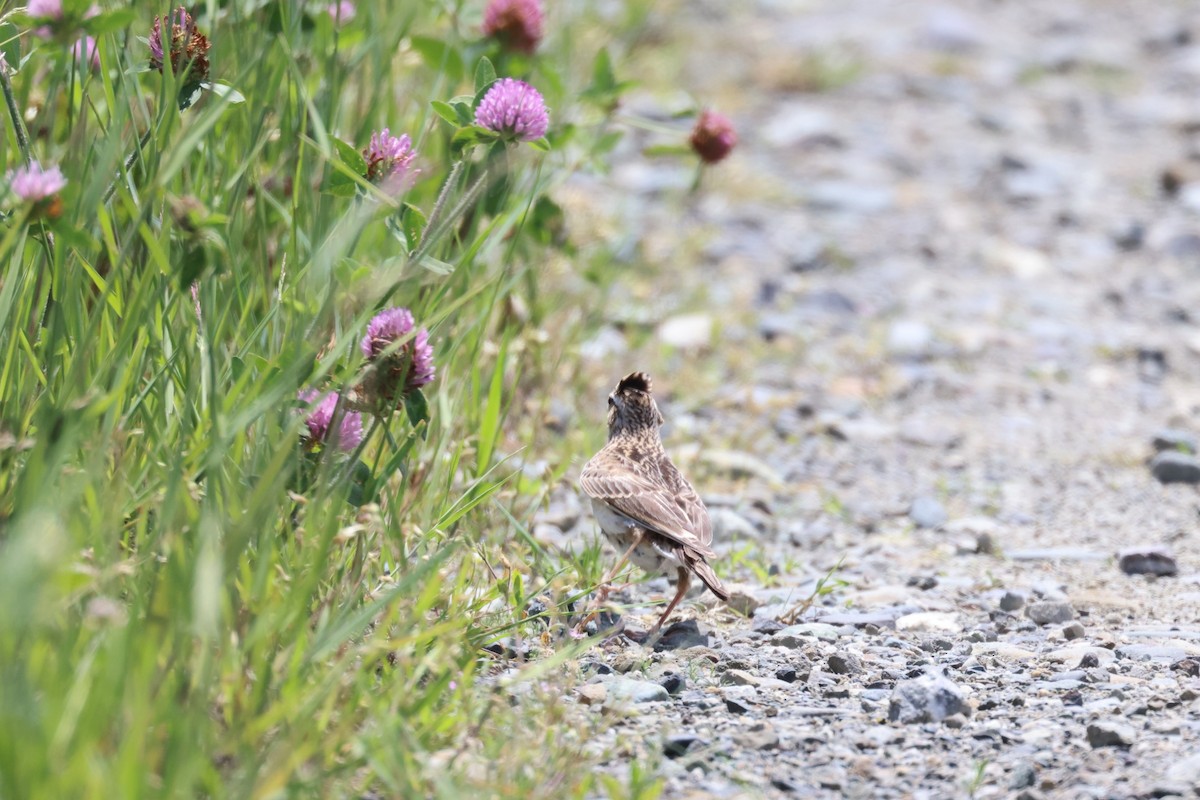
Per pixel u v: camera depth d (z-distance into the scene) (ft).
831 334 64.08
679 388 55.26
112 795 18.57
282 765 21.59
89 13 28.89
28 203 24.36
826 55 106.83
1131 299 69.56
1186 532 44.39
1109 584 39.60
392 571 30.37
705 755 26.84
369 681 25.91
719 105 94.94
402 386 27.78
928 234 77.92
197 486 26.04
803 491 47.93
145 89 34.99
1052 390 58.80
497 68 41.86
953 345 63.26
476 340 37.55
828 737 28.07
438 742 25.07
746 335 62.64
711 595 37.14
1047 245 76.38
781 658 32.55
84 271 29.30
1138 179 87.25
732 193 81.35
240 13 35.99
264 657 23.94
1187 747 27.63
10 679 19.53
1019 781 26.18
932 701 29.17
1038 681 31.50
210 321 27.43
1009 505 47.14
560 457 44.78
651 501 34.73
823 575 40.11
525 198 42.09
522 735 25.68
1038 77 107.55
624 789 25.02
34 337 28.17
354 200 30.76
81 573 21.42
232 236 31.71
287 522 26.94
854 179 85.66
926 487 48.83
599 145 44.68
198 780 21.59
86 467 24.57
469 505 32.17
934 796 25.71
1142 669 32.22
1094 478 49.80
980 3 127.24
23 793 18.17
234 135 35.65
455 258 38.60
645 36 101.60
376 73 41.34
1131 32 120.57
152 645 20.89
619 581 36.22
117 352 26.04
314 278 29.86
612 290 63.62
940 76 106.73
